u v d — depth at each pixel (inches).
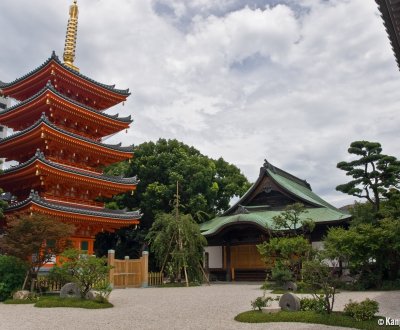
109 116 1581.0
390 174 1171.3
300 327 510.3
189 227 1403.8
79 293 845.2
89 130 1624.0
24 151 1494.8
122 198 2078.0
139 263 1332.4
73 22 1686.8
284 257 1065.5
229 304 778.2
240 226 1481.3
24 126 1571.1
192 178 1999.3
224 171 2367.1
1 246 933.2
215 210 2237.9
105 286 801.6
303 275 618.2
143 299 900.0
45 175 1343.5
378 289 1016.9
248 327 522.9
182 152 2133.4
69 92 1569.9
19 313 687.7
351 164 1203.2
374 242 988.6
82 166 1533.0
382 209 1149.1
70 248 934.4
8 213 1275.8
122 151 1595.7
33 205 1218.0
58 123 1502.2
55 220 973.2
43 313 681.6
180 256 1347.2
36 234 909.2
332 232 1011.3
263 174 1745.8
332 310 624.4
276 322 552.4
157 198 1951.3
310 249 1004.6
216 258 1669.5
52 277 983.0
